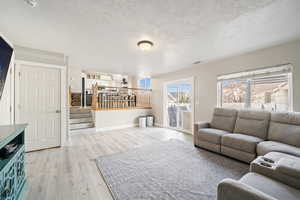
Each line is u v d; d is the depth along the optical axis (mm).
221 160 2562
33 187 1769
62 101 3365
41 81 3109
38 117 3084
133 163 2441
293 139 2127
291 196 1022
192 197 1604
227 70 3535
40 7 1609
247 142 2352
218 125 3295
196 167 2299
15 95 2812
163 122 5684
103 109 5109
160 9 1649
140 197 1599
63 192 1682
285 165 1218
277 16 1775
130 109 5801
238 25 2004
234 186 938
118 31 2195
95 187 1793
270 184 1160
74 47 2902
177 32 2219
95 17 1820
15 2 1519
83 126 4820
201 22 1928
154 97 6223
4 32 2236
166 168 2266
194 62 3936
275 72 2730
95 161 2539
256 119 2713
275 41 2539
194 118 4383
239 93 3371
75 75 6770
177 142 3668
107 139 3965
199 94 4238
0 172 1038
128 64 4289
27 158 2648
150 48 2885
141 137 4180
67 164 2416
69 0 1491
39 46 2848
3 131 1367
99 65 4449
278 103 2758
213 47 2834
